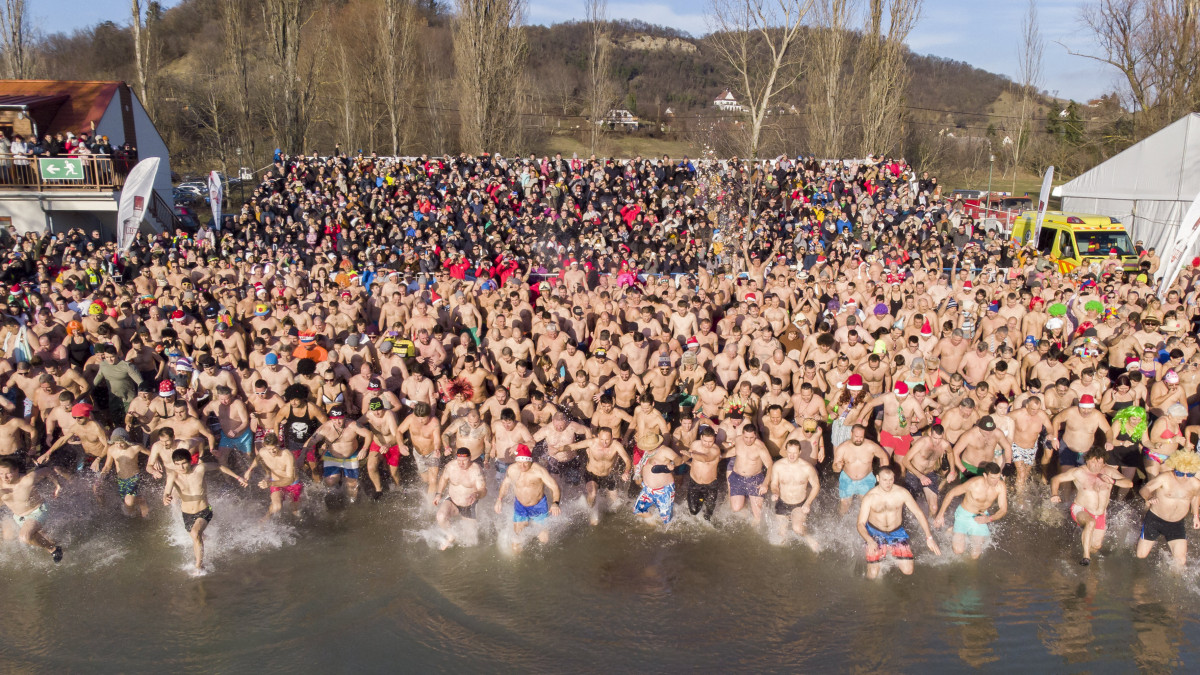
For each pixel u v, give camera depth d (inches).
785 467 420.5
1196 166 974.4
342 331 626.8
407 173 1187.9
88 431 450.3
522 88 2185.0
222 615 370.0
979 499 400.2
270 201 1041.5
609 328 592.7
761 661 342.3
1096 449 402.0
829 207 1123.9
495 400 466.0
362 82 2108.8
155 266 764.6
